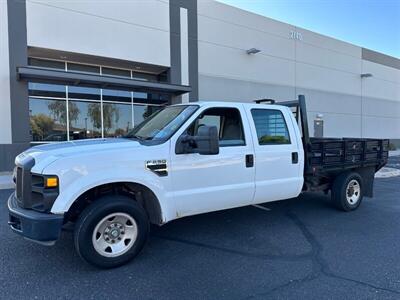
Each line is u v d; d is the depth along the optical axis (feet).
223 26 56.65
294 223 18.54
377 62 89.40
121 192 13.52
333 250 14.43
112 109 47.93
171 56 50.55
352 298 10.33
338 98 78.43
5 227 17.35
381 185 33.01
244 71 59.62
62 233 16.37
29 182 11.85
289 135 17.78
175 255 13.80
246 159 15.78
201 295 10.53
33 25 39.70
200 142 13.12
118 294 10.59
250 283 11.34
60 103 43.96
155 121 16.15
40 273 12.03
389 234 16.74
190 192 14.17
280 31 65.21
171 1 50.37
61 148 12.72
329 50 75.72
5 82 38.58
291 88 67.62
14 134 39.27
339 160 20.52
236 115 16.15
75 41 42.39
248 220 19.07
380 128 91.45
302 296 10.46
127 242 12.94
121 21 45.85
